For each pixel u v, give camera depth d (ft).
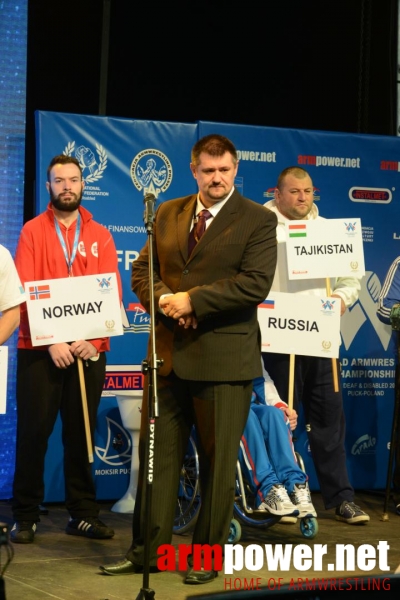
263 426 17.39
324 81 26.55
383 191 23.11
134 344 21.31
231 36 26.09
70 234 17.90
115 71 25.08
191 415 14.74
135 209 21.35
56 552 16.40
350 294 19.72
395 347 22.33
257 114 26.32
